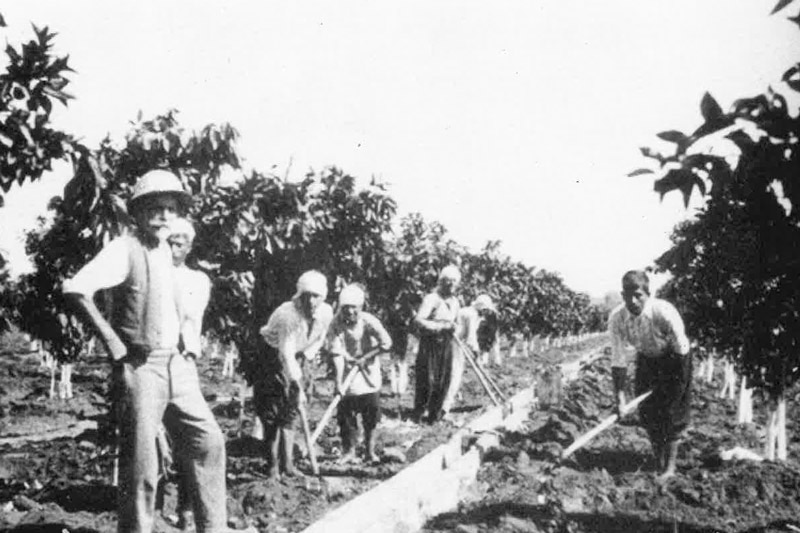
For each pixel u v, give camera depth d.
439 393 13.38
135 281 5.15
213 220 9.18
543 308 37.00
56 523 6.43
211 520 5.43
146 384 5.15
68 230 8.07
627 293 8.73
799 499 8.08
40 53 6.23
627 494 8.16
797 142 3.26
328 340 10.05
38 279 9.27
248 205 9.52
